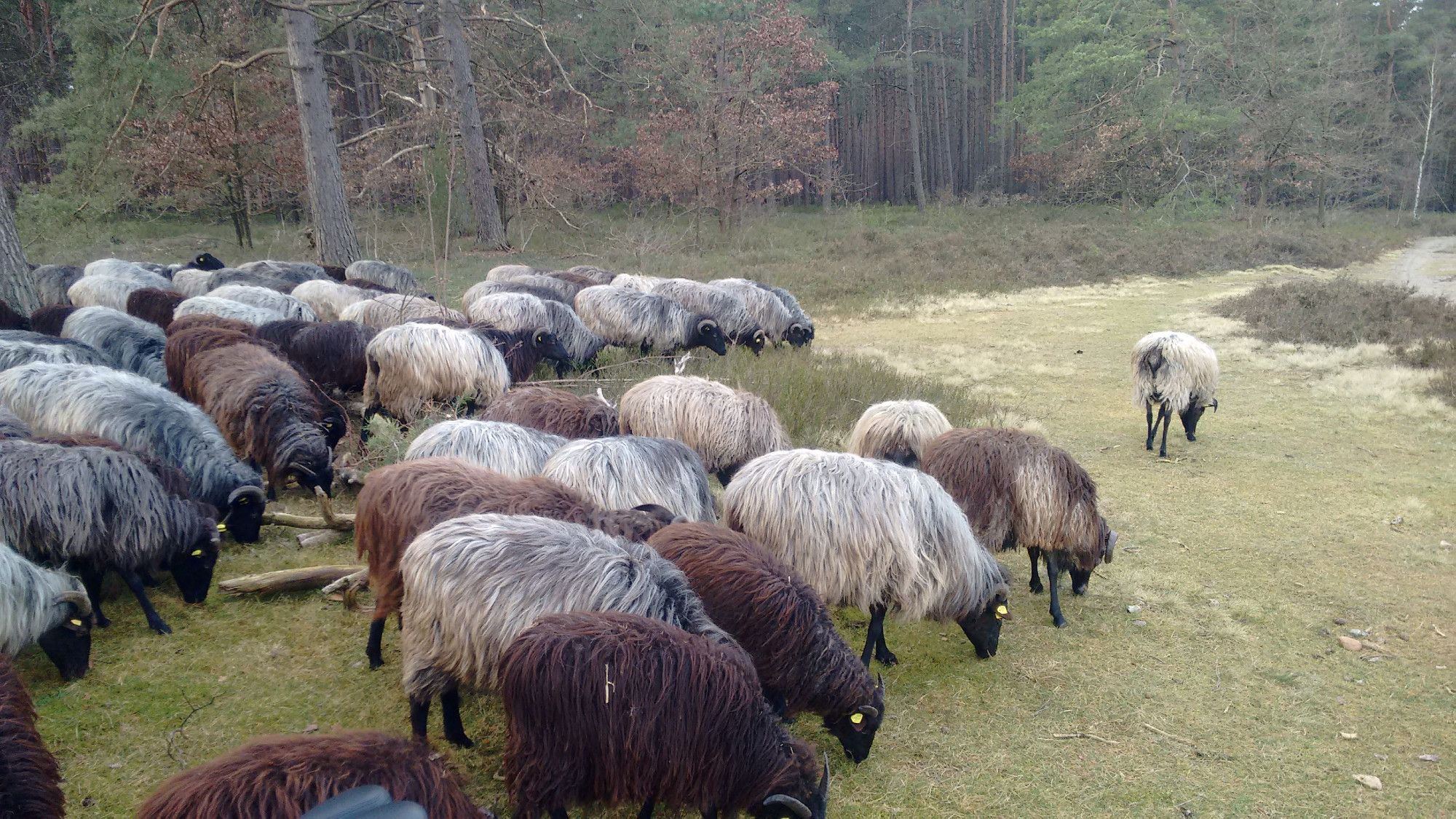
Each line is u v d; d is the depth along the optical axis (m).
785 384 10.74
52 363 6.85
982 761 4.54
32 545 4.93
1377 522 7.76
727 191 30.55
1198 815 4.18
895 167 51.44
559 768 3.33
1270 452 9.71
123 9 19.27
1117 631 5.93
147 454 5.89
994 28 49.16
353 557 6.43
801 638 4.20
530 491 4.66
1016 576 6.83
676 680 3.37
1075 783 4.39
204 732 4.41
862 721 4.34
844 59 39.53
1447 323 16.08
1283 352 14.66
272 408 7.05
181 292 13.03
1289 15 37.53
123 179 21.80
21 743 3.21
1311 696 5.19
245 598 5.79
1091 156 36.88
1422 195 49.78
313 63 18.03
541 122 29.02
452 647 3.81
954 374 13.10
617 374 11.42
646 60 32.06
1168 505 8.16
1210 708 5.06
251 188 25.06
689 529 4.55
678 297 14.14
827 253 26.95
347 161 26.83
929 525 5.02
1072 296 20.95
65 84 27.61
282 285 13.25
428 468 4.69
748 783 3.55
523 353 10.48
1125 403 11.67
